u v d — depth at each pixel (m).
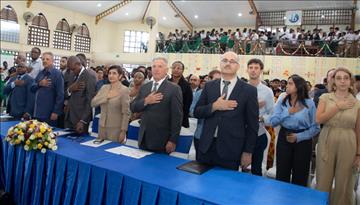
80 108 3.37
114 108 2.98
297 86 2.65
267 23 15.10
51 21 13.52
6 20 11.84
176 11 15.49
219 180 1.93
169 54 12.55
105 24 16.16
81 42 15.02
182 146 2.79
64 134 3.01
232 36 11.46
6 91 4.32
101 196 2.01
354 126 2.48
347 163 2.46
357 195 2.77
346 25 13.54
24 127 2.48
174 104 2.54
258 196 1.70
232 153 2.16
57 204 2.24
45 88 3.65
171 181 1.86
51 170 2.32
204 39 12.01
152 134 2.55
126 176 1.92
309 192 1.80
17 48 12.20
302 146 2.61
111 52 15.72
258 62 2.91
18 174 2.49
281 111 2.72
